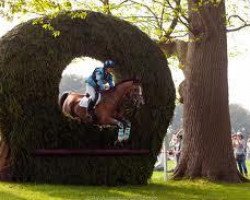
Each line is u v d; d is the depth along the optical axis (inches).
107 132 563.8
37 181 562.6
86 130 559.8
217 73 675.4
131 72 569.0
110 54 567.8
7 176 568.4
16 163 563.8
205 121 669.9
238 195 517.7
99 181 566.3
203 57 676.7
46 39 558.3
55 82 552.4
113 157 568.7
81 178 563.2
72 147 560.7
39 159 560.1
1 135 568.7
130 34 578.9
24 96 550.0
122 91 537.3
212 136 667.4
